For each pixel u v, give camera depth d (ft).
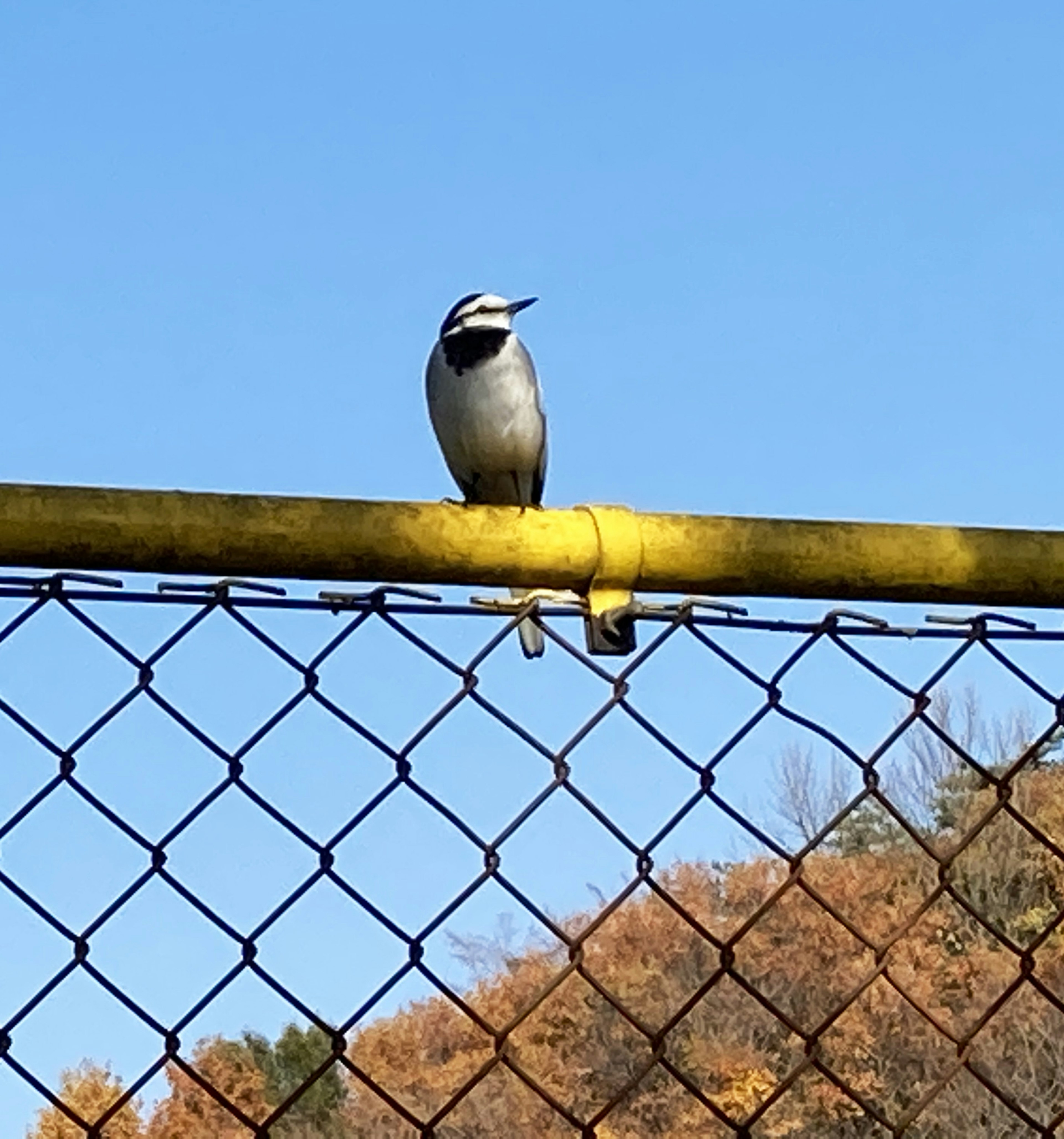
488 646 6.84
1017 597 7.25
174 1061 6.25
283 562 6.48
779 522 7.07
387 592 6.72
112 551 6.28
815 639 7.17
